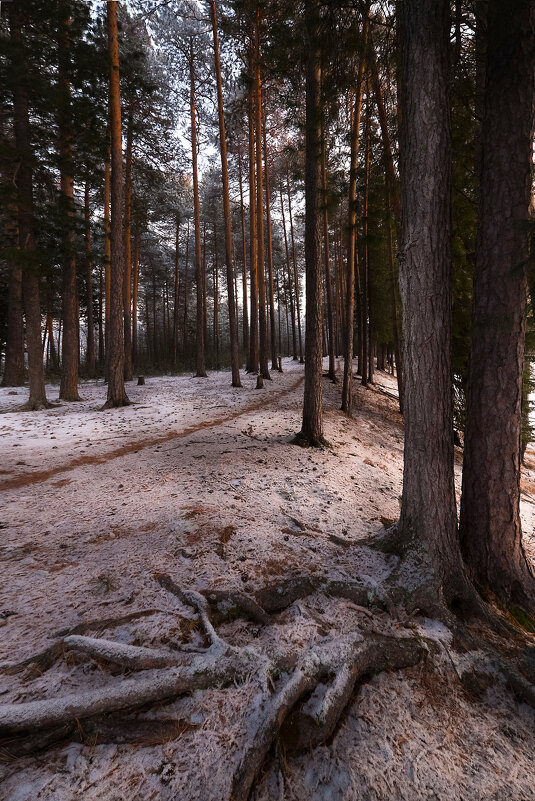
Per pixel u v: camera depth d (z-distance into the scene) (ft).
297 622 8.89
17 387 54.49
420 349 11.60
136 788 5.19
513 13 10.68
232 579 10.44
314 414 26.63
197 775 5.41
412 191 11.30
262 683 6.84
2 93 34.71
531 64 10.77
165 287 136.46
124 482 17.70
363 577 10.93
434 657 8.48
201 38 54.75
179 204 95.86
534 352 21.02
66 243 40.04
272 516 15.12
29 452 22.49
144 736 5.87
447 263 11.41
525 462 39.58
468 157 18.52
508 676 8.25
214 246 108.27
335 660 7.52
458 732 6.96
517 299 11.25
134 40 55.72
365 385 66.54
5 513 14.10
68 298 45.09
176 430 28.86
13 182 33.65
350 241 38.58
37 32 36.68
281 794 5.49
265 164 69.62
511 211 11.13
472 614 10.38
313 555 12.39
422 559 11.26
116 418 33.35
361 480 22.40
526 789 6.14
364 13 13.97
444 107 11.00
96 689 6.20
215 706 6.44
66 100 35.76
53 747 5.58
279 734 6.20
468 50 14.67
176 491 16.65
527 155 11.02
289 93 24.82
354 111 32.83
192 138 61.67
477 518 12.10
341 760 6.02
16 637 7.76
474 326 12.05
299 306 108.58
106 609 8.86
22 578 9.96
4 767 5.23
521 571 11.79
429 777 6.02
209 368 104.32
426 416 11.59
